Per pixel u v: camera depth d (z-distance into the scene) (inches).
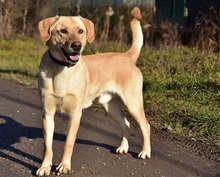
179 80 307.9
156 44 450.6
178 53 369.4
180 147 218.2
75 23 183.0
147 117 263.9
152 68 341.7
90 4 606.5
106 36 491.2
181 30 453.1
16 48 591.5
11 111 287.3
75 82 183.3
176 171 188.5
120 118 213.6
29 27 677.3
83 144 220.4
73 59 176.4
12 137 231.3
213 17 417.7
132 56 215.2
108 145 220.2
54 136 233.1
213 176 184.4
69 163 183.8
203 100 277.1
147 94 295.4
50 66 181.2
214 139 227.5
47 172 179.0
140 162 198.1
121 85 206.4
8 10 668.7
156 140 227.6
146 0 546.6
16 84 377.4
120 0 571.5
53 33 181.0
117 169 189.0
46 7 673.0
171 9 509.4
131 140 228.1
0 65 478.3
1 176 179.8
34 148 213.9
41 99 185.9
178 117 257.1
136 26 219.6
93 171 185.8
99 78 202.2
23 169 187.2
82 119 266.7
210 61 333.7
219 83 291.3
